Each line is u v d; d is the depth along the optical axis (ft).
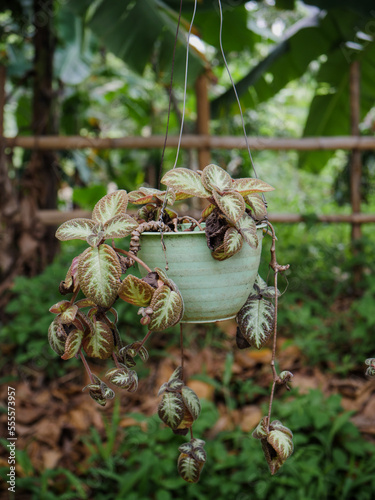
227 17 10.60
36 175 10.05
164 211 3.53
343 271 10.41
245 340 3.53
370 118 14.29
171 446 5.59
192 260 3.25
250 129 14.97
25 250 9.70
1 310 9.20
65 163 13.37
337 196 14.46
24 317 8.11
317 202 17.40
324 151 11.84
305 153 11.96
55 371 7.86
